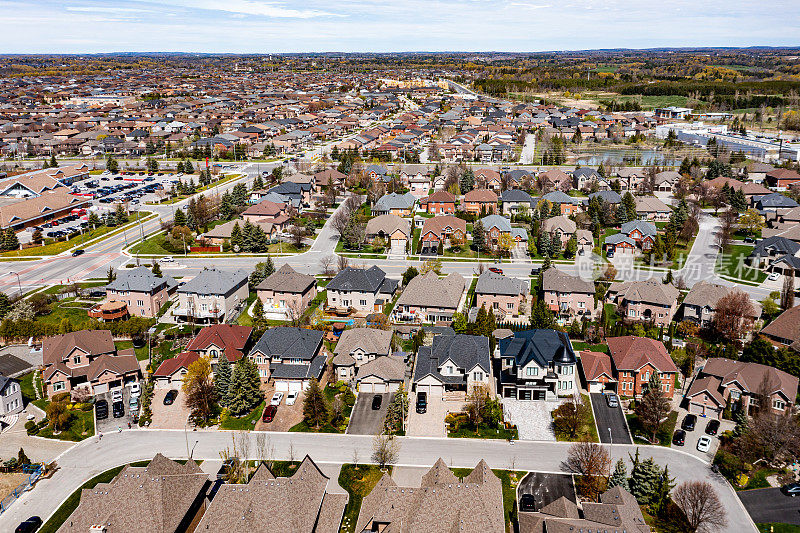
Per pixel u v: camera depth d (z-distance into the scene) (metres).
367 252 161.12
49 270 149.00
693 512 67.81
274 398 93.50
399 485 75.31
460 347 99.88
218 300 120.00
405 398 89.94
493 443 84.44
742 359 100.00
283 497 64.12
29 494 74.06
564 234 163.50
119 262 154.62
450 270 147.38
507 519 69.56
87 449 83.06
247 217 177.62
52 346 100.94
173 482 66.62
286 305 123.75
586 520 63.75
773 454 77.81
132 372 98.88
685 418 87.88
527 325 116.88
